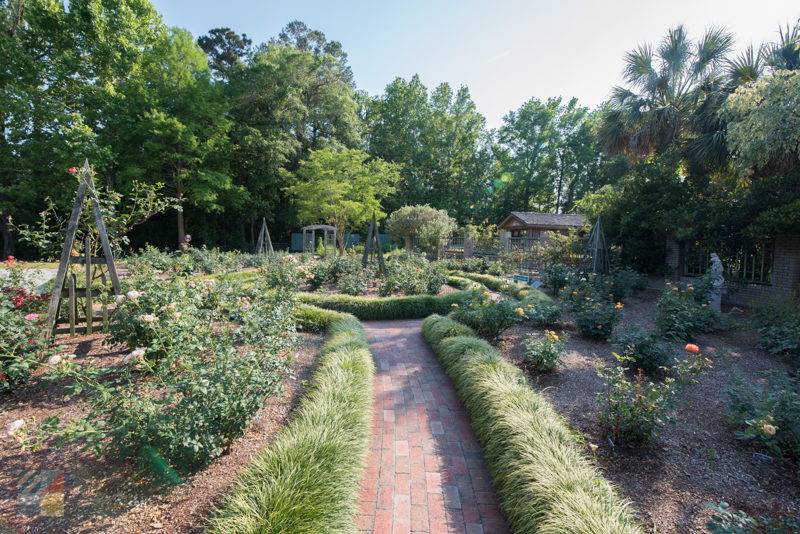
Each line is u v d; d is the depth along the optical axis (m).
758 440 2.83
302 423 2.71
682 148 10.01
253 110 23.86
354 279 8.98
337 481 2.17
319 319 6.01
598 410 3.37
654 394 2.77
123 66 17.05
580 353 4.98
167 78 18.88
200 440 2.33
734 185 9.05
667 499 2.29
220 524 1.81
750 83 7.01
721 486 2.42
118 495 2.18
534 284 10.33
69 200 15.26
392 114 32.59
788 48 7.81
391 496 2.37
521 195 32.28
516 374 3.66
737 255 8.50
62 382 3.53
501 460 2.47
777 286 7.57
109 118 17.25
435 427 3.23
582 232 12.33
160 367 2.68
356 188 22.08
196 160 19.22
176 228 24.41
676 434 3.02
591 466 2.49
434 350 5.13
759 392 3.18
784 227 7.04
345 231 27.34
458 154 33.78
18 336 3.36
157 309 3.77
